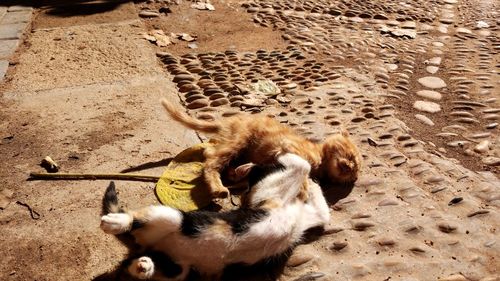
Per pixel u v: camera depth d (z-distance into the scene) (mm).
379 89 1419
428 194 1032
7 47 1588
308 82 1436
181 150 1137
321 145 1088
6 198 1002
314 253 903
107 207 888
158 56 1553
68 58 1525
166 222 819
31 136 1178
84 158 1107
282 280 863
